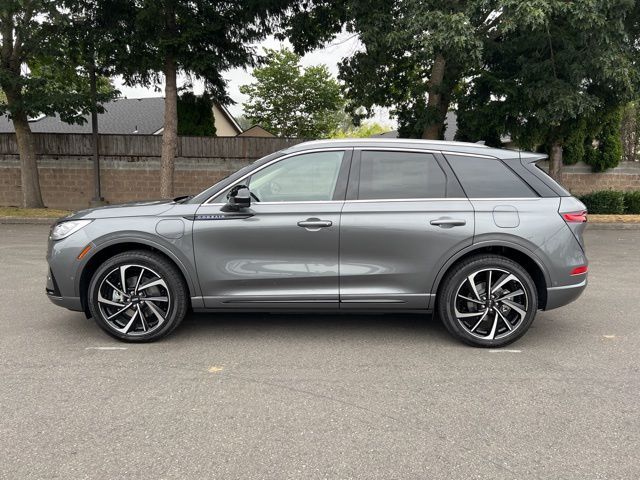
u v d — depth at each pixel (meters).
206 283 4.20
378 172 4.27
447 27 9.60
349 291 4.21
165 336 4.34
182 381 3.55
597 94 12.78
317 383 3.54
